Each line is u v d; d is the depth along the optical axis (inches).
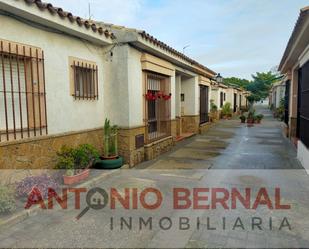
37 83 183.2
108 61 258.7
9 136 168.1
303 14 191.8
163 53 303.9
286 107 514.3
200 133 514.9
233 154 319.6
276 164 266.8
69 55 213.8
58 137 203.0
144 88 288.7
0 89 165.6
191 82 488.4
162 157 305.7
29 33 176.4
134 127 268.1
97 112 253.3
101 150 259.1
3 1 144.9
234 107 1141.7
